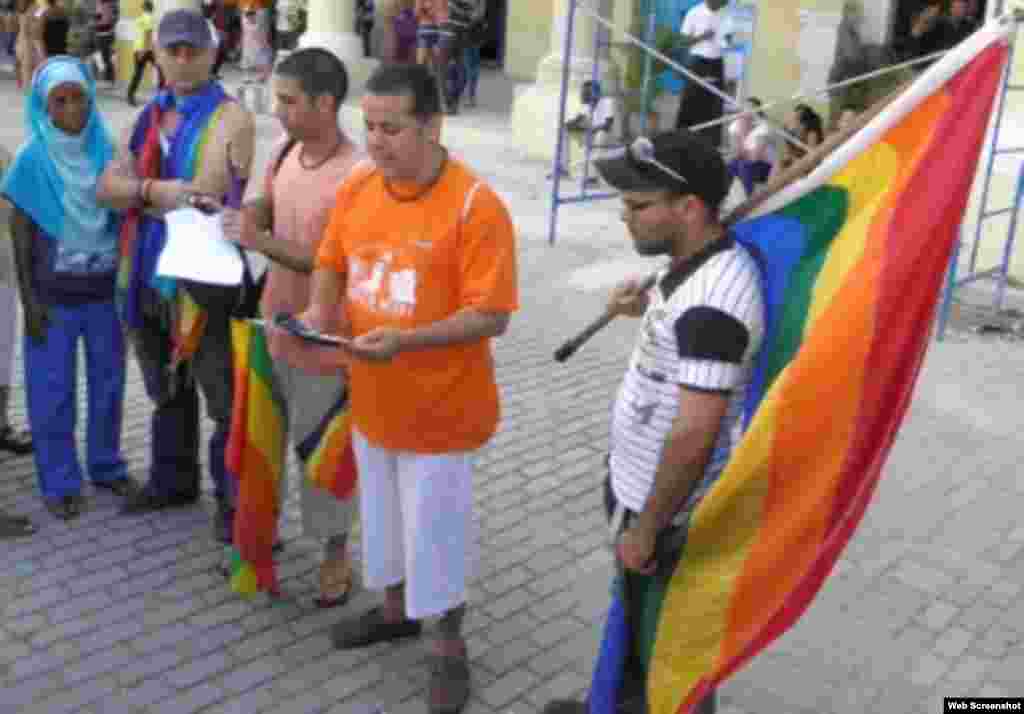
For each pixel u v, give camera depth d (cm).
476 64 1642
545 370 629
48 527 424
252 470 358
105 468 450
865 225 241
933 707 349
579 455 520
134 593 385
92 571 397
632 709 279
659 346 251
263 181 375
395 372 302
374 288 305
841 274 241
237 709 328
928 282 227
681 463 236
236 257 361
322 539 400
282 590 393
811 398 229
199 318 382
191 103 381
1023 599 414
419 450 309
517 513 460
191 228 363
